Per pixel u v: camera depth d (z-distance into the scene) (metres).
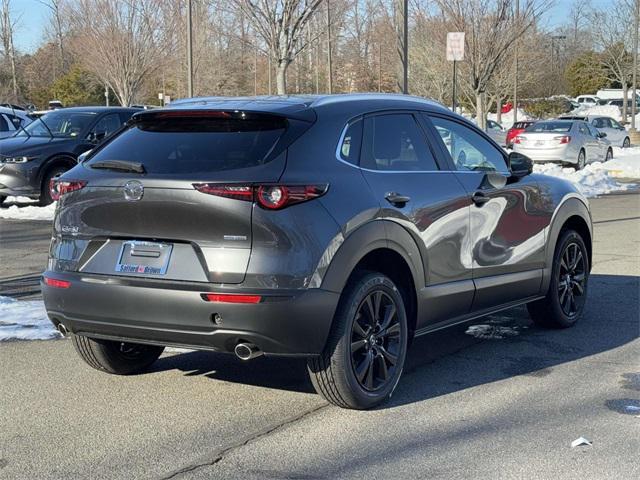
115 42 34.41
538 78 46.28
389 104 5.74
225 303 4.62
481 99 26.64
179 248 4.79
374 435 4.81
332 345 4.93
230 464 4.43
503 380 5.84
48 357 6.34
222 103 5.33
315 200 4.82
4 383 5.75
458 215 5.87
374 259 5.38
